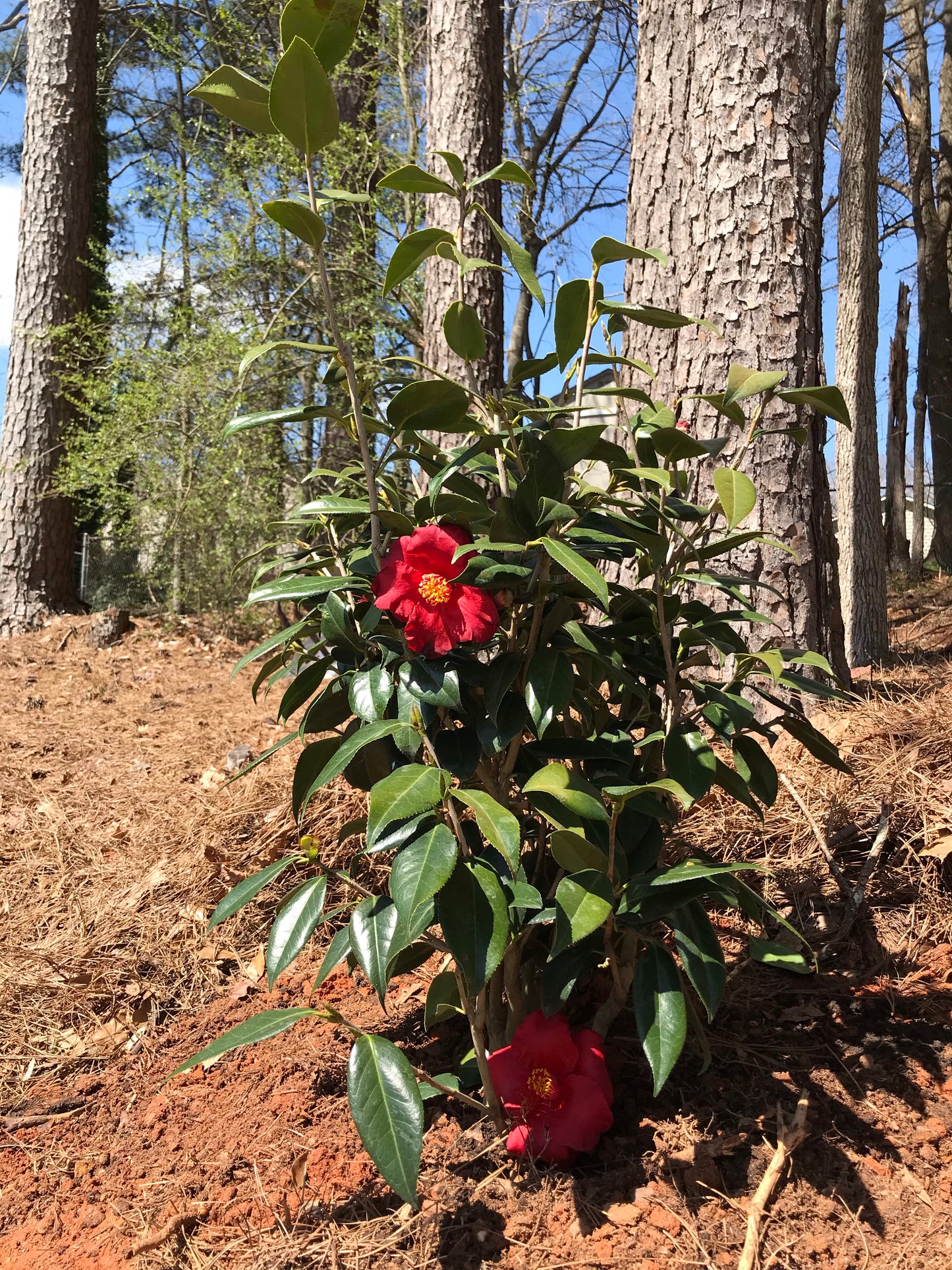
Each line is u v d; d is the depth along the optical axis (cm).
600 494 164
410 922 124
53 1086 224
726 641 185
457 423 158
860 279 786
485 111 605
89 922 281
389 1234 153
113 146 1360
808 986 205
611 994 183
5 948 273
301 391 820
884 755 264
